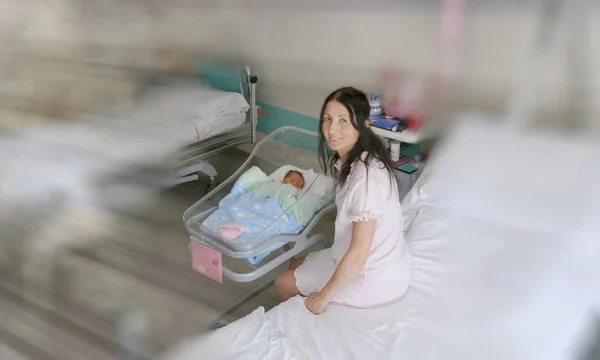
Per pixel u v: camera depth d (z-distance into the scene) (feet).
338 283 4.44
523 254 1.73
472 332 2.13
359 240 4.36
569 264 1.74
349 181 4.35
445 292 2.12
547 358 1.98
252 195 5.73
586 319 1.82
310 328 4.33
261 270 5.20
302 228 5.68
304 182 5.92
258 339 4.12
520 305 1.96
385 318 4.27
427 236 3.00
